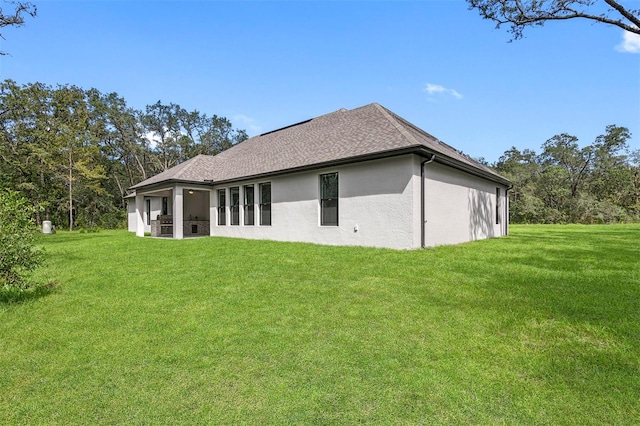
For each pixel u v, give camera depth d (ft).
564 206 120.57
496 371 8.30
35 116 90.33
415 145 28.86
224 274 20.61
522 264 22.72
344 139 39.58
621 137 124.88
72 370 8.71
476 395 7.29
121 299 15.44
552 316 12.20
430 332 10.88
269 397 7.34
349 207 35.17
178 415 6.75
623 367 8.40
